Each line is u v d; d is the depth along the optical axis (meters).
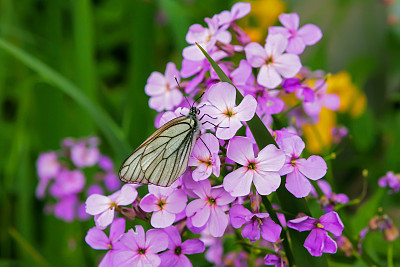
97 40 0.98
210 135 0.42
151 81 0.48
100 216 0.44
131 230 0.43
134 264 0.42
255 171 0.42
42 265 0.66
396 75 0.95
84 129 0.74
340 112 0.82
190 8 0.78
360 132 0.79
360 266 0.52
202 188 0.42
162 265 0.43
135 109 0.67
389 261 0.50
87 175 0.69
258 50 0.45
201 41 0.47
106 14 0.97
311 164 0.43
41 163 0.68
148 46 0.70
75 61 0.73
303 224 0.42
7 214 0.76
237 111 0.42
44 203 0.80
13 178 0.80
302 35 0.46
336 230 0.42
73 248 0.67
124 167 0.43
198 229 0.43
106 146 0.83
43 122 0.74
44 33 0.81
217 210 0.42
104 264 0.43
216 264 0.55
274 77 0.45
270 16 0.89
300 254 0.43
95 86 0.72
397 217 0.67
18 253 0.74
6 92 0.90
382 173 0.76
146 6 0.69
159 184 0.43
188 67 0.46
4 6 0.81
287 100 0.56
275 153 0.42
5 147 0.84
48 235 0.70
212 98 0.43
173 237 0.43
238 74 0.45
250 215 0.42
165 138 0.43
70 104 0.86
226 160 0.43
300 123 0.55
